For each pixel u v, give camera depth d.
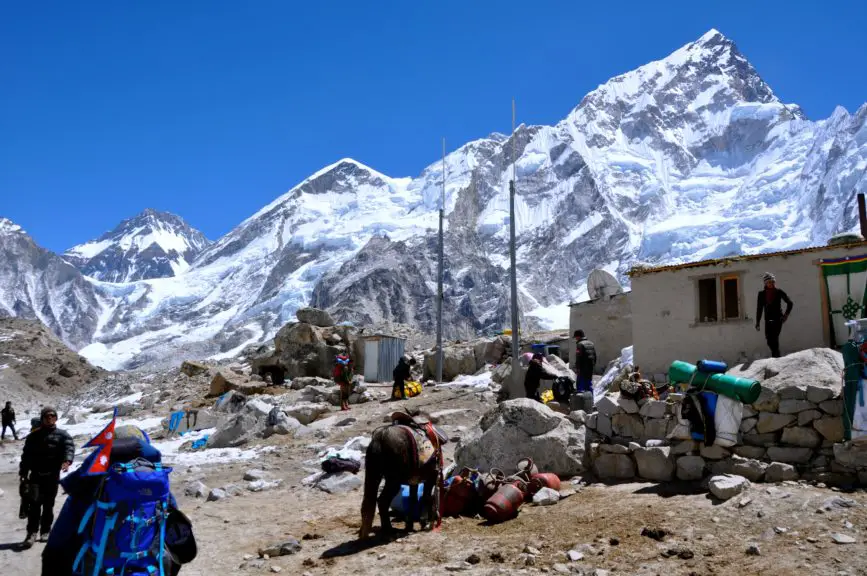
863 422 9.52
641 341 19.86
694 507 9.33
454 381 31.39
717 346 18.48
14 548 9.98
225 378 36.44
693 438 10.76
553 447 12.22
